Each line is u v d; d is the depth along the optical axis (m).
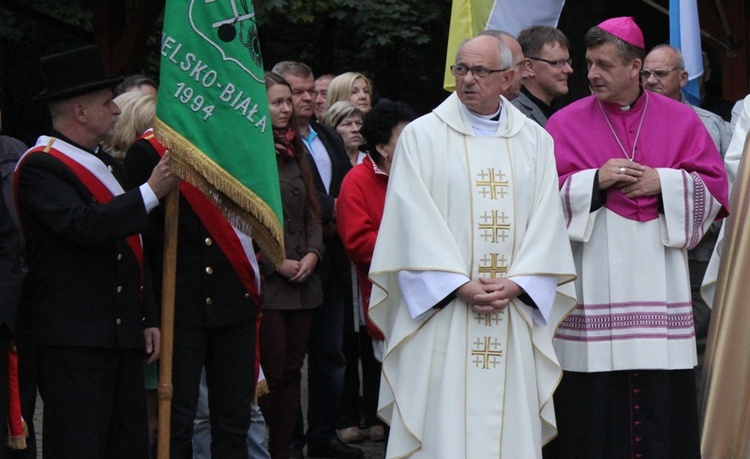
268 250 7.86
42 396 7.34
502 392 7.63
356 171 9.67
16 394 7.47
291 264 9.59
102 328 7.27
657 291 8.13
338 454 10.75
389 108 9.50
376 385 11.18
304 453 11.05
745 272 8.70
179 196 7.93
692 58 11.85
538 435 7.80
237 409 8.11
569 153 8.43
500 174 7.72
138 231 7.20
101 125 7.47
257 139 7.68
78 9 22.09
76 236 7.07
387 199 7.79
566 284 7.97
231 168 7.59
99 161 7.45
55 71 7.38
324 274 10.45
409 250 7.55
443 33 24.70
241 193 7.61
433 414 7.62
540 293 7.57
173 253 7.57
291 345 9.77
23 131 26.33
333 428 10.73
